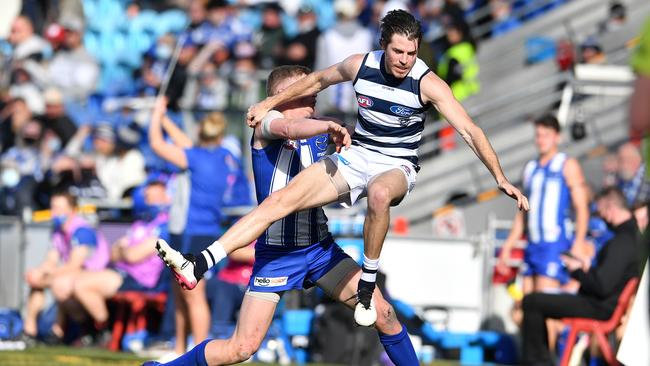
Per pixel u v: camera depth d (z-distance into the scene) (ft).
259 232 67.82
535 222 117.29
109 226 132.57
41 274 128.36
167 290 125.39
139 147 153.48
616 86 152.46
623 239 102.73
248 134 144.66
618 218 103.45
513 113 164.25
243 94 150.92
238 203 125.18
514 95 152.05
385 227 66.33
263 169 71.36
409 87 66.49
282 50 167.63
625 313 102.12
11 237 135.74
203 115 145.48
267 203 67.92
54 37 185.06
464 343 122.93
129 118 159.84
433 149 155.43
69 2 206.49
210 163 110.73
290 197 67.72
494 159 65.98
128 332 127.03
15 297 135.13
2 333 126.82
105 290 126.00
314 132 66.33
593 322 102.17
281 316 124.98
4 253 135.85
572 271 102.68
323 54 151.12
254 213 67.92
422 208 153.69
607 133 154.92
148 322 129.70
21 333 127.03
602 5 182.39
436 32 175.01
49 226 135.13
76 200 129.29
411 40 64.64
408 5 191.83
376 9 179.63
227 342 70.79
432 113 158.61
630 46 170.91
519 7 196.24
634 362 46.37
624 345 46.57
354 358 114.42
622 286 102.06
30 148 157.99
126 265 126.41
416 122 68.18
